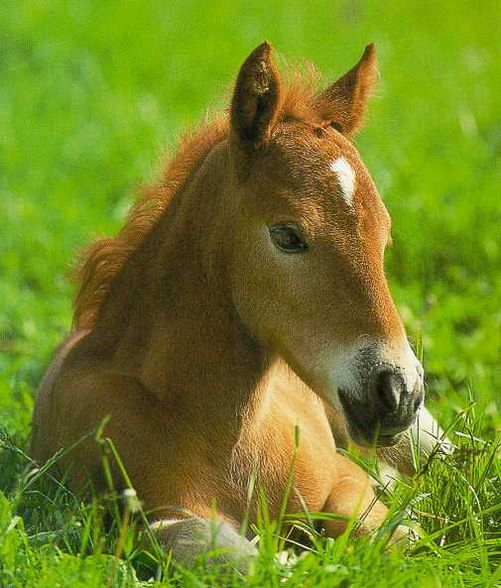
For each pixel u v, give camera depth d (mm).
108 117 21125
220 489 8867
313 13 29109
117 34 24984
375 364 7883
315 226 8180
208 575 7434
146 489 8680
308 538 9273
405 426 7980
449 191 17297
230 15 27781
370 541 8031
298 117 8672
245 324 8758
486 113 21984
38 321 14305
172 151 9906
